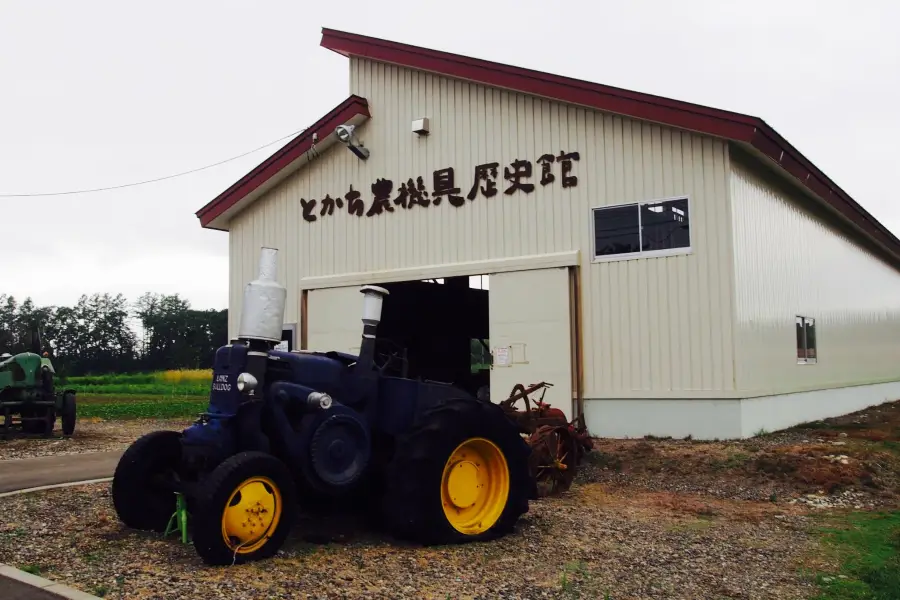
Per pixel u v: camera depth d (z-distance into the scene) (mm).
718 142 11023
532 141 12695
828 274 16312
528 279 12430
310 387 6547
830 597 5031
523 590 5066
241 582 5117
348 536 6477
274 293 6277
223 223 16500
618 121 11883
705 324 11000
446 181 13594
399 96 14250
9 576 5270
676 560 5848
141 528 6695
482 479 6609
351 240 14734
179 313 99062
